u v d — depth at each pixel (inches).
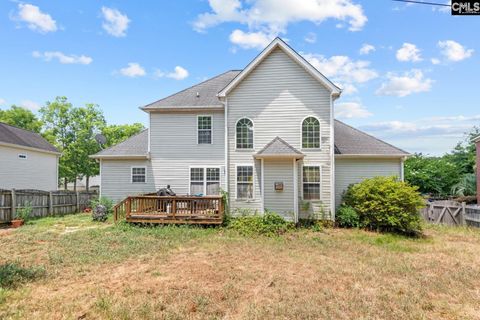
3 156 655.1
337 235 413.1
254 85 503.5
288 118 492.7
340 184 526.3
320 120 484.4
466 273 250.8
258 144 498.0
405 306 183.3
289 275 242.1
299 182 484.7
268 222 433.1
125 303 181.5
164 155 555.2
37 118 1262.3
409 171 860.0
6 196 474.0
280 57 497.7
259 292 205.6
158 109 549.3
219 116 544.4
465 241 390.6
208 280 227.0
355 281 229.9
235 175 502.0
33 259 273.9
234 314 172.2
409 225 431.2
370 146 533.0
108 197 571.2
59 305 179.6
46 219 528.1
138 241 347.6
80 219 529.0
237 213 491.2
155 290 204.8
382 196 443.5
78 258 276.5
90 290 204.1
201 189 544.4
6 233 391.9
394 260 289.6
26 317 164.6
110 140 1384.1
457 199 722.2
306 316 168.7
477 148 697.6
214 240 365.4
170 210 450.6
